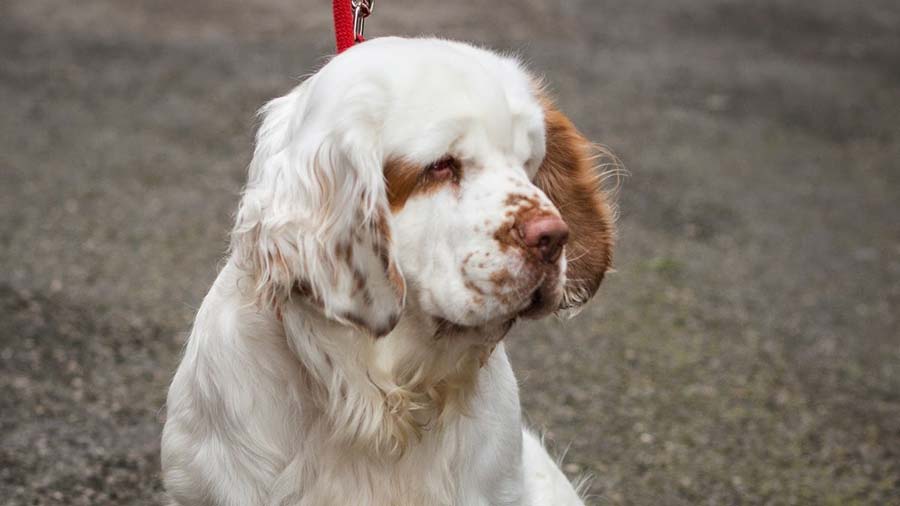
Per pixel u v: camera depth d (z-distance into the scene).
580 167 4.71
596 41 18.56
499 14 19.08
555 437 7.60
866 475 7.38
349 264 3.97
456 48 4.25
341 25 4.81
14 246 10.05
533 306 4.02
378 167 3.92
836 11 21.58
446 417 4.42
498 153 4.04
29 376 7.81
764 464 7.45
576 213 4.76
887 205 12.97
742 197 12.76
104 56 16.03
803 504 6.98
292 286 4.05
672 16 20.53
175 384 4.63
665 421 7.93
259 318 4.34
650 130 14.68
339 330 4.17
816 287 10.60
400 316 3.98
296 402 4.35
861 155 14.66
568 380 8.43
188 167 12.38
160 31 17.34
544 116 4.48
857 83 17.59
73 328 8.57
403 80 3.96
